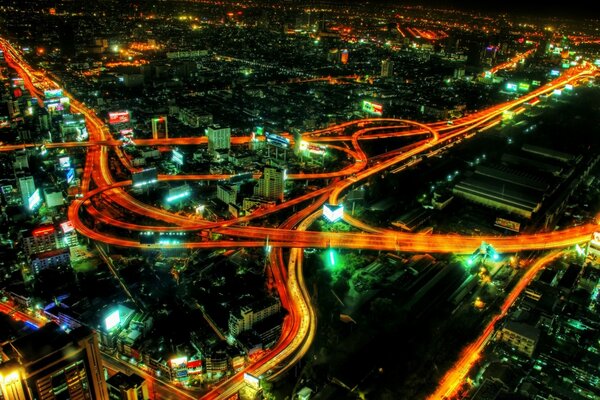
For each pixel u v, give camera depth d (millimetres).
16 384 189625
